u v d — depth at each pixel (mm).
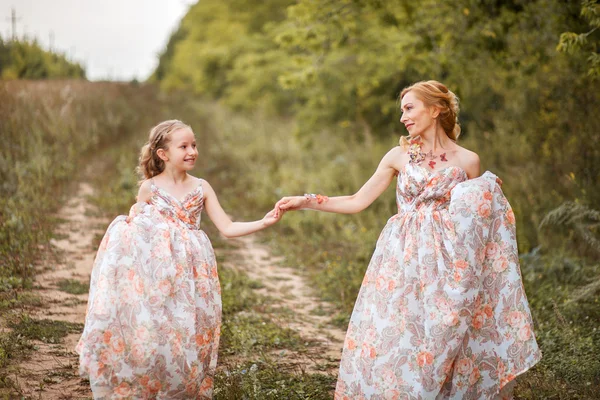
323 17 8266
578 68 8109
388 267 3217
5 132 8781
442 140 3389
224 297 5391
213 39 22641
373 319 3188
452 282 3062
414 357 3064
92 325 2980
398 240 3240
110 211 8070
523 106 9469
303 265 7023
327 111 12977
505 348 3115
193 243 3305
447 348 3002
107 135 13703
